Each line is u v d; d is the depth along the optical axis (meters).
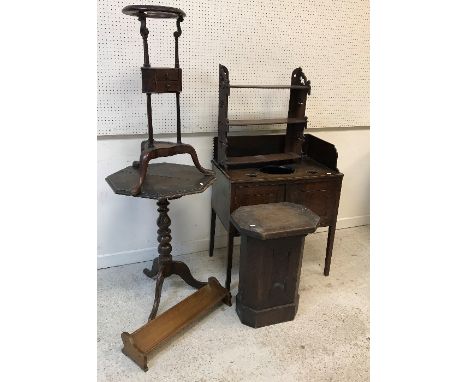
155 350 1.81
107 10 2.03
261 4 2.32
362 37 2.64
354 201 3.18
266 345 1.86
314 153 2.56
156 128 2.32
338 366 1.74
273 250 1.86
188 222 2.66
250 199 2.13
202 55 2.28
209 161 2.55
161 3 2.11
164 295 2.22
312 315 2.09
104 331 1.92
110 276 2.40
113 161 2.32
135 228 2.51
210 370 1.70
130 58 2.14
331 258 2.65
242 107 2.49
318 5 2.46
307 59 2.55
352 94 2.77
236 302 2.07
